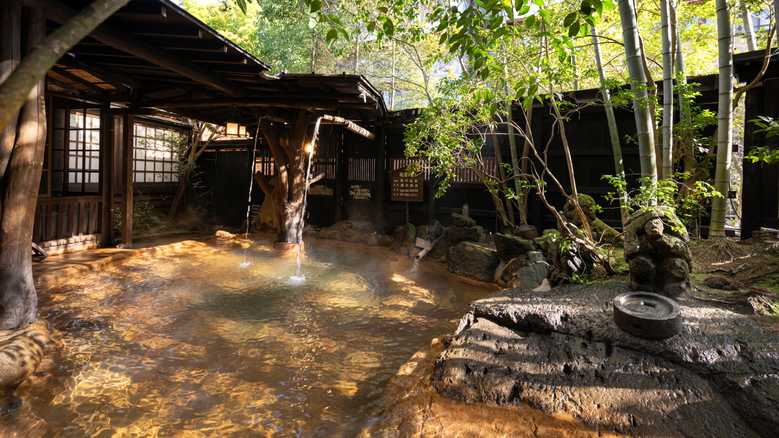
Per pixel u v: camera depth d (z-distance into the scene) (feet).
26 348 11.38
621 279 14.96
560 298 12.92
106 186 26.50
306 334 14.43
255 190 38.01
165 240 30.73
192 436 8.84
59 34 2.61
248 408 9.92
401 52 44.19
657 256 12.87
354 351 13.12
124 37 15.14
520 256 19.95
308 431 9.01
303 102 23.02
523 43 17.72
